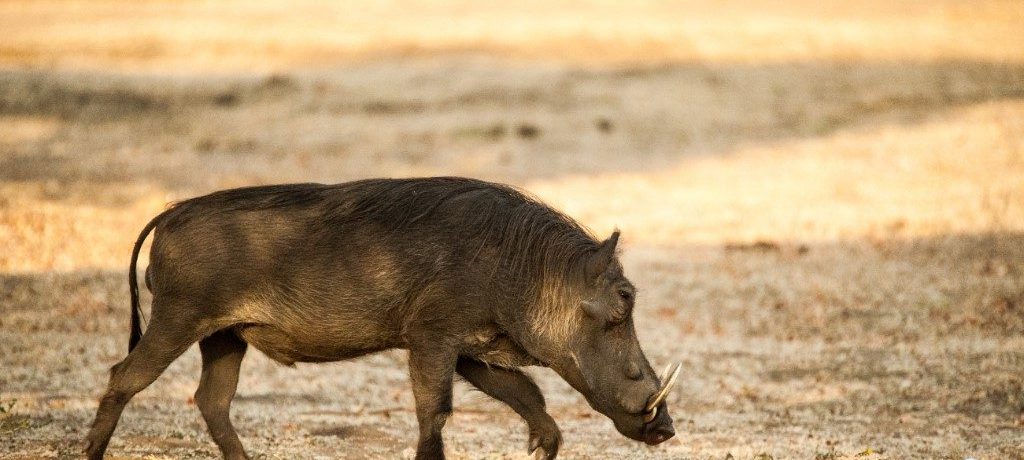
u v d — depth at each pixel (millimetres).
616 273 22688
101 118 77438
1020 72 90062
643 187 65375
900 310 42562
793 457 27047
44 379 32281
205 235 22766
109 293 42188
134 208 56562
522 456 26922
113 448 25766
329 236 22625
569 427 30516
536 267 22484
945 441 28453
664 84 85938
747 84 86438
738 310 43719
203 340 23812
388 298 22344
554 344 22562
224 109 80688
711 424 30828
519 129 75438
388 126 76312
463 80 87000
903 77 88375
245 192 23359
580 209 60625
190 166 67062
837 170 67312
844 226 56062
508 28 104500
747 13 117750
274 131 75438
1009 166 65875
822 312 42781
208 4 125188
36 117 76812
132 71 90125
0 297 40719
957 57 95438
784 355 38031
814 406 32625
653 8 122125
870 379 35000
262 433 28188
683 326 41812
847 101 82062
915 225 55344
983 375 34469
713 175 67562
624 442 28797
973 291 44125
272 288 22688
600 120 77562
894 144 71938
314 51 96688
